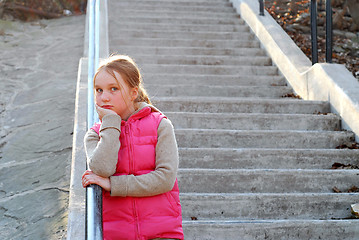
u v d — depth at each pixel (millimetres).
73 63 7559
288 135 4660
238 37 8039
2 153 4852
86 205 1814
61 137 5016
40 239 3324
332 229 3391
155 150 1944
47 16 10508
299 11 9125
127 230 1860
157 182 1866
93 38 4531
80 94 4777
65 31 9508
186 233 3264
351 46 7945
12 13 10078
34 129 5281
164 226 1881
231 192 3939
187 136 4539
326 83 5387
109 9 8648
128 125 1961
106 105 1968
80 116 4328
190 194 3629
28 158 4680
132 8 8969
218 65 6867
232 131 4594
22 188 4129
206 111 5219
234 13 9023
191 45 7625
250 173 3961
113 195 1866
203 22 8586
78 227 2867
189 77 6281
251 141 4617
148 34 7836
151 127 1964
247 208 3635
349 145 4660
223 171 3941
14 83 6746
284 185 3988
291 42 6945
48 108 5805
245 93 6055
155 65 6570
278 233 3350
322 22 8703
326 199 3713
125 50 7121
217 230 3289
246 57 7117
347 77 5312
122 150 1939
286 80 6488
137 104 2062
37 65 7492
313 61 5938
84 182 1899
